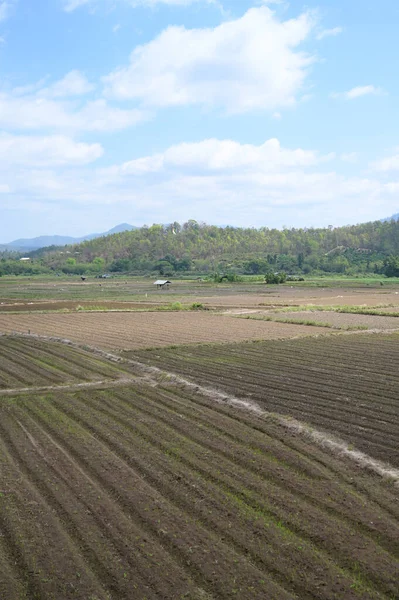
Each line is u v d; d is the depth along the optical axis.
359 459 15.58
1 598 9.53
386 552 10.95
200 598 9.55
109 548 11.14
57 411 20.91
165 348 36.00
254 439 17.42
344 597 9.56
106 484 14.16
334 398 22.44
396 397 22.56
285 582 10.02
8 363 30.66
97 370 28.75
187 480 14.27
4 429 18.66
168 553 10.98
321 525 11.93
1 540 11.48
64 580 10.09
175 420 19.52
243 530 11.77
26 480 14.37
